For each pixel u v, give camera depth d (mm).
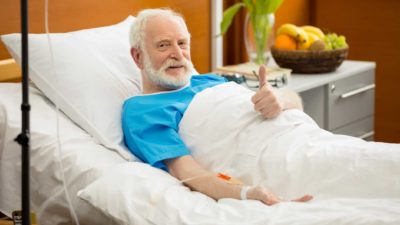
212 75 2377
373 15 3979
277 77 2844
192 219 1658
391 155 1797
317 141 1952
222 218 1645
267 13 3080
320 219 1562
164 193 1734
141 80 2289
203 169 1925
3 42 2176
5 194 2031
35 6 2422
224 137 2000
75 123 2109
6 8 2320
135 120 2053
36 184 1998
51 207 1980
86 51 2217
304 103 3055
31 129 2002
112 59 2277
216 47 3293
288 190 1850
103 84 2162
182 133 2045
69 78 2121
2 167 2037
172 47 2129
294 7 3965
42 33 2451
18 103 2088
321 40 3051
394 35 3936
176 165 1953
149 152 1965
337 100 3082
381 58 4000
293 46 3098
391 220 1515
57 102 2111
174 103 2098
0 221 1880
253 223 1605
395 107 4004
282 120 2002
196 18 3172
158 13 2164
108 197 1737
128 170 1808
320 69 3068
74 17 2564
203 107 2051
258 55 3115
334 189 1791
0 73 2275
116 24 2615
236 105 2043
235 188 1823
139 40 2152
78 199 1914
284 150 1908
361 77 3240
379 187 1752
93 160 1942
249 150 1953
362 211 1606
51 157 1956
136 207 1705
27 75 1390
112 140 2055
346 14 4062
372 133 3383
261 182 1898
